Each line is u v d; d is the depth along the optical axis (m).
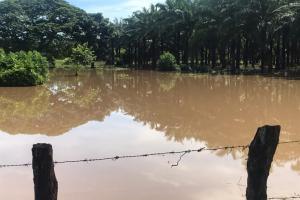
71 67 64.38
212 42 49.12
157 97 27.59
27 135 15.65
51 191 5.05
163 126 17.00
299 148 12.70
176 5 55.19
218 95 27.45
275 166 10.95
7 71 34.19
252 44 46.84
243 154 12.04
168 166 10.86
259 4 41.97
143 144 13.70
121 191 9.08
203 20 47.97
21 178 10.17
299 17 36.62
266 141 5.24
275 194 8.80
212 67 51.31
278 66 44.22
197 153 12.20
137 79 42.62
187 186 9.34
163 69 54.31
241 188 9.16
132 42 67.38
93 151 12.78
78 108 23.08
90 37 77.06
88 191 9.12
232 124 17.20
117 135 15.20
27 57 36.56
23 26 75.00
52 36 75.25
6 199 8.83
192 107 22.48
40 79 36.34
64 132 16.05
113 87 35.22
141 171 10.46
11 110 22.27
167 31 55.78
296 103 22.80
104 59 77.62
